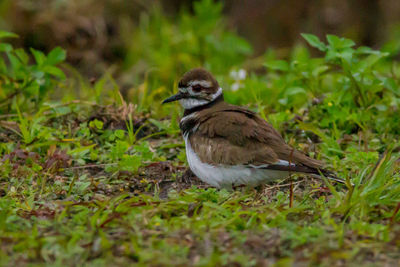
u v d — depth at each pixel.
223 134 10.68
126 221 8.88
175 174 11.97
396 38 23.39
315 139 13.54
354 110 14.09
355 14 24.47
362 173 10.51
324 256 7.80
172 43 22.36
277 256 8.04
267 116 14.20
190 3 25.89
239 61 22.05
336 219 9.14
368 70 14.12
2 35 15.28
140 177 12.03
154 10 23.58
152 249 8.07
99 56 22.83
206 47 22.03
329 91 15.82
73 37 22.72
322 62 14.70
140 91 16.45
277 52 23.23
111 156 12.41
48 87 15.38
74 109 14.60
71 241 8.21
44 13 22.89
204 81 11.88
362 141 13.27
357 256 8.00
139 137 14.07
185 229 8.59
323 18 24.58
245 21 25.56
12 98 15.17
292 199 9.88
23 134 12.95
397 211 8.98
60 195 11.09
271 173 10.50
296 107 15.05
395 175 10.81
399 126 13.85
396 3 24.22
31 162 12.29
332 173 10.42
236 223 8.95
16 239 8.37
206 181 11.01
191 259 7.91
